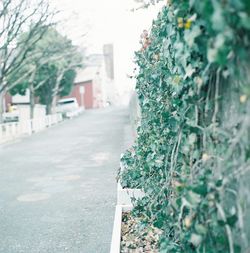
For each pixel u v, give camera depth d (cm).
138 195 524
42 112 2959
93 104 6197
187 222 229
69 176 930
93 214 603
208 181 214
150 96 463
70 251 453
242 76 173
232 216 197
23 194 755
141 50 539
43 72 2908
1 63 1961
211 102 232
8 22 1647
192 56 239
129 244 381
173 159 317
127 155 648
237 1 144
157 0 405
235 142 182
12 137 2044
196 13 203
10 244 482
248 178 181
